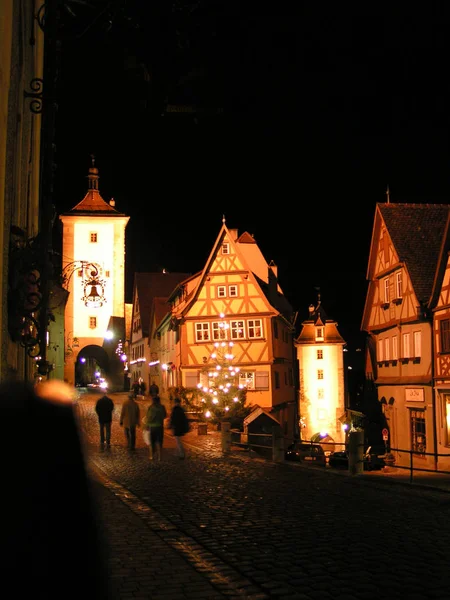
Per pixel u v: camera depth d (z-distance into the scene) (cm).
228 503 1112
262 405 3944
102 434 1991
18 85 823
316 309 6275
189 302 4066
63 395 197
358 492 1245
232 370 3106
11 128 773
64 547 179
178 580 642
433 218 3306
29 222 1047
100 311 5844
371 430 3844
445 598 599
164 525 913
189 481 1387
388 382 3344
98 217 5922
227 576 660
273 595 604
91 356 6359
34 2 935
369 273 3638
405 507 1075
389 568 696
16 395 188
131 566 691
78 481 188
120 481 1378
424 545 799
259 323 4003
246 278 4044
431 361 2825
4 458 178
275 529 896
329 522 945
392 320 3288
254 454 1970
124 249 5981
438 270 2778
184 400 3488
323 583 643
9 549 171
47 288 809
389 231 3212
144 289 6228
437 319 2795
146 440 1791
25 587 171
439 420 2786
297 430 5825
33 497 178
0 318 684
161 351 5125
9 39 696
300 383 6150
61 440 188
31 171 1080
